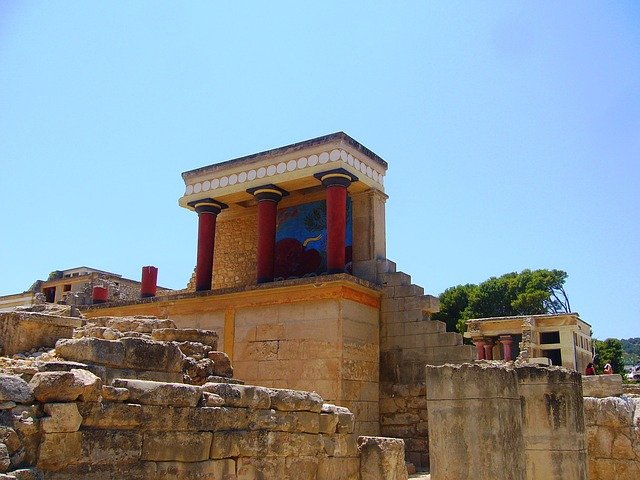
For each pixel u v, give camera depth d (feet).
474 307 176.24
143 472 20.80
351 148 60.95
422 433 52.85
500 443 23.80
